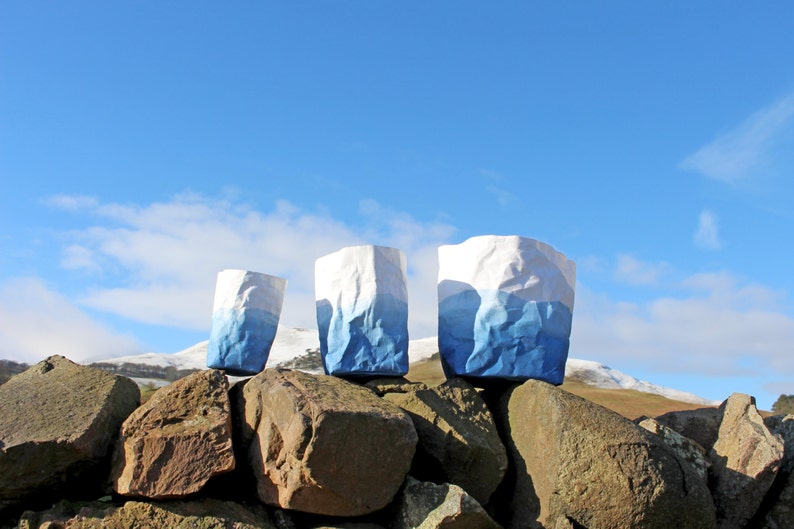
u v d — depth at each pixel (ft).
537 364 4.56
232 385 4.55
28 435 4.07
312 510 3.97
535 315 4.60
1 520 4.12
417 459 4.31
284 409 4.05
